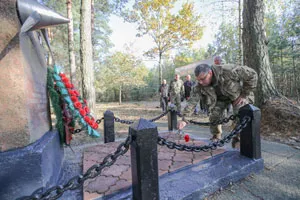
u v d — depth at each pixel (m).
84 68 5.31
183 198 1.45
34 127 1.53
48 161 1.52
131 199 1.43
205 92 2.50
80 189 1.66
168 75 25.02
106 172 1.91
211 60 9.79
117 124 5.70
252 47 4.46
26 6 1.40
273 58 11.27
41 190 1.34
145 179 1.27
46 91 2.03
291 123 3.58
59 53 11.88
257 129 2.04
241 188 1.71
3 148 1.32
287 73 11.48
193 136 3.34
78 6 11.88
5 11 1.32
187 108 2.53
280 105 4.05
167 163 2.04
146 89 23.52
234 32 11.99
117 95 23.48
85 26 5.29
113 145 2.91
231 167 1.90
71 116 2.18
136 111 9.62
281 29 10.78
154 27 12.42
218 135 2.81
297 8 8.96
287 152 2.60
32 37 1.69
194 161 2.09
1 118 1.31
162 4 11.89
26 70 1.44
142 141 1.24
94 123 2.36
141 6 12.20
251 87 2.29
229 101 2.63
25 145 1.39
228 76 2.28
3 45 1.32
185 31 12.12
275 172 1.99
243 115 2.10
